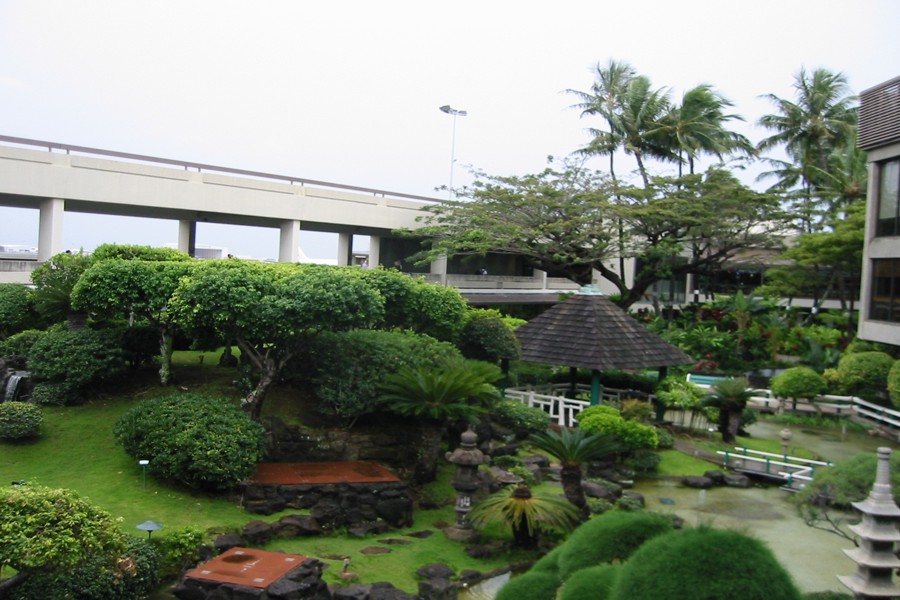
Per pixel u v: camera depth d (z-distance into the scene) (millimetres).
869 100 21750
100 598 7633
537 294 36625
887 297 21406
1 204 22734
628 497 13000
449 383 12062
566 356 16891
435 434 12719
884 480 6832
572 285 40719
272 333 11867
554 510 10500
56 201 20156
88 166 20719
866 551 6777
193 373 15133
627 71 33812
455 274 35750
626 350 17016
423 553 10289
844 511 10055
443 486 12875
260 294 12023
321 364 13031
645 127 33469
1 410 11758
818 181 37406
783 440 16281
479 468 13125
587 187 29281
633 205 28906
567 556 6238
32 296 16984
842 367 22297
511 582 6410
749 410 19578
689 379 23422
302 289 11883
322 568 8898
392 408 12461
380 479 11656
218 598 7828
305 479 11352
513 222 28703
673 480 14914
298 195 26234
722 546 4586
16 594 7059
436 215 30656
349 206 28172
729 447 17609
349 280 12461
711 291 44031
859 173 34125
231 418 11258
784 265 37406
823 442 19016
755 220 30031
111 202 21391
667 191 30016
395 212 30234
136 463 11391
